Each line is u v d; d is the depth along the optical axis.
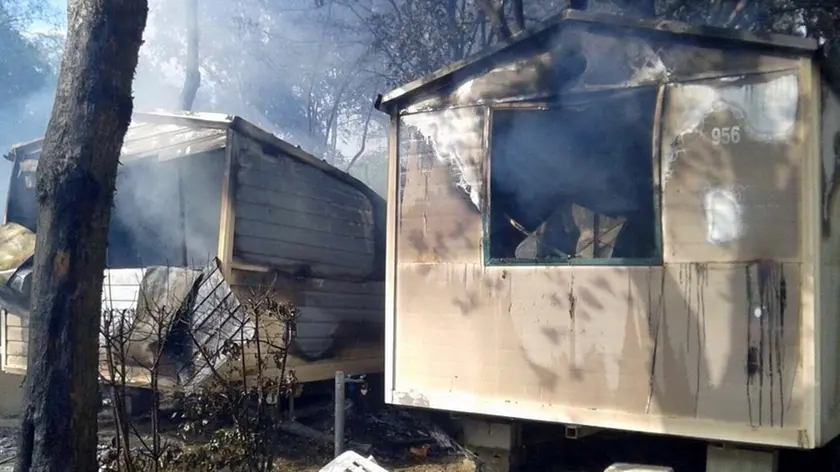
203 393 5.13
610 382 4.53
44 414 3.25
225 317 5.74
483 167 5.09
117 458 4.14
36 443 3.24
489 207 5.04
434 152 5.29
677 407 4.33
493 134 5.10
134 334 5.77
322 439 6.43
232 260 6.18
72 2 3.49
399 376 5.29
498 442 5.04
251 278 6.36
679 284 4.38
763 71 4.24
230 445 4.66
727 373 4.20
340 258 7.57
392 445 6.59
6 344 7.05
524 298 4.85
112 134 3.46
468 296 5.07
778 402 4.06
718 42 4.37
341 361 7.35
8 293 6.42
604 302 4.58
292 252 6.89
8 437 6.61
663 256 4.44
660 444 5.16
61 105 3.41
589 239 5.27
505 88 5.07
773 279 4.12
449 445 5.40
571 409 4.64
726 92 4.34
